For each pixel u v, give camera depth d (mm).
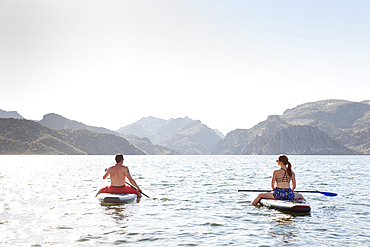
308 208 12336
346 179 29484
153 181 26391
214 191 19578
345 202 15250
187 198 16406
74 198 16016
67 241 8320
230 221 11055
